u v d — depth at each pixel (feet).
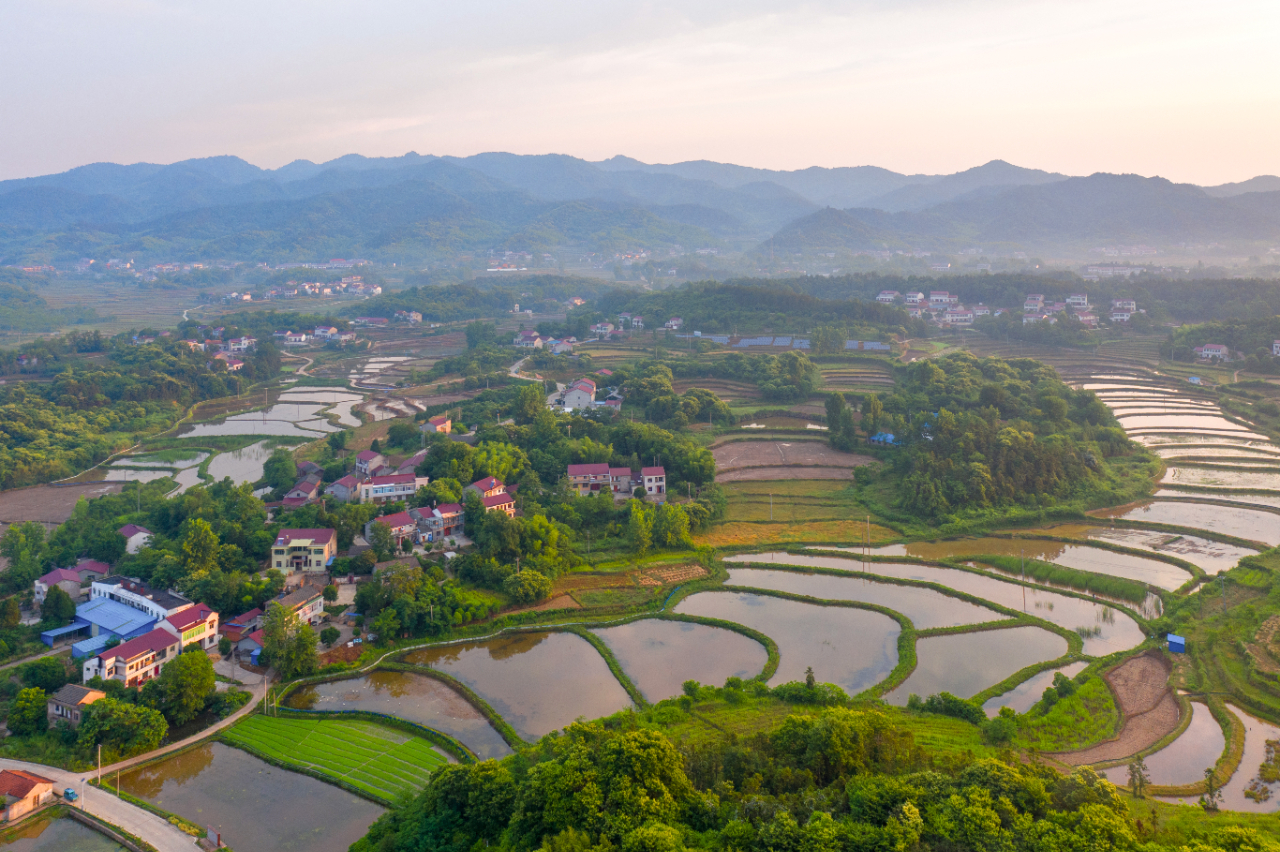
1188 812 265.13
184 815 294.66
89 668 371.56
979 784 243.81
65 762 322.55
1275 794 287.89
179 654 384.27
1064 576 491.72
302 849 276.82
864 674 385.91
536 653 415.03
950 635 423.64
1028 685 372.58
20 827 284.20
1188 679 369.91
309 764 322.96
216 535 491.72
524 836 245.04
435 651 419.74
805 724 287.48
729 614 454.40
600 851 224.53
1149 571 502.79
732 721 331.57
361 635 427.74
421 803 270.05
